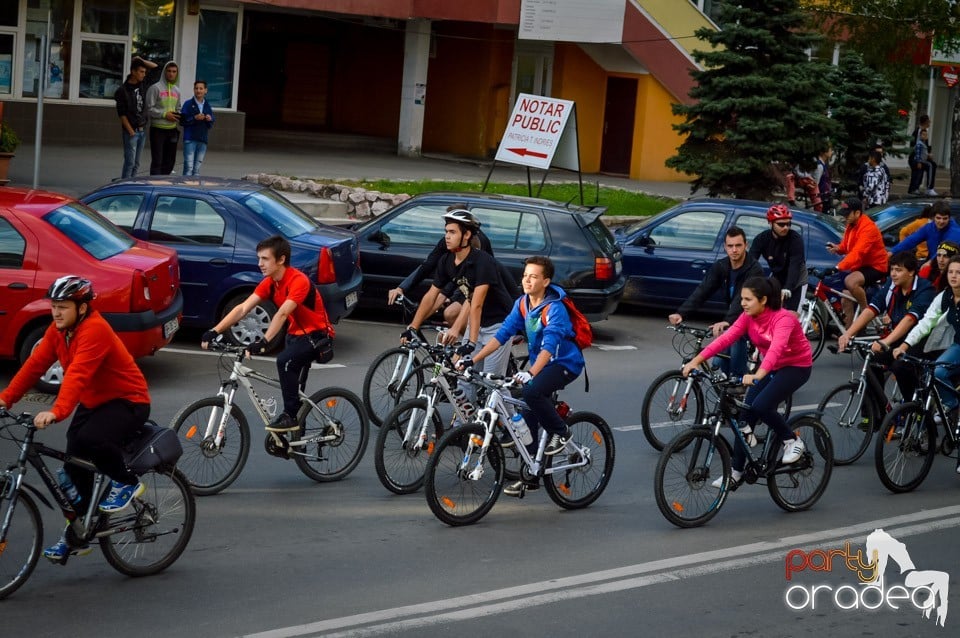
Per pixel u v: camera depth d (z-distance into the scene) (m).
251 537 7.85
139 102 20.00
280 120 35.19
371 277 15.09
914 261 10.62
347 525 8.18
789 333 8.39
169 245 13.05
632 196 27.64
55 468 9.10
